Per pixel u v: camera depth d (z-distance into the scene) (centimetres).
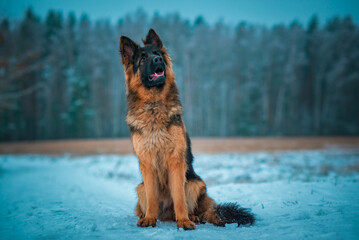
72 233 375
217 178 924
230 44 5797
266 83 5772
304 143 2794
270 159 1437
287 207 473
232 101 5862
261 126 5588
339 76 5312
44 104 5619
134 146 448
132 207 596
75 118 5288
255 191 633
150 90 458
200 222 431
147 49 493
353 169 1042
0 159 2150
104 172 1292
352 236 303
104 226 409
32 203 636
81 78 5431
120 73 5688
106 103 5712
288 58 5734
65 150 2777
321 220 374
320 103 5781
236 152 1950
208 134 5731
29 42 4903
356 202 472
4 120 4916
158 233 359
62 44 6053
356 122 5272
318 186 632
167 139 422
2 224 440
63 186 955
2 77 1872
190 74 5750
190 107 5756
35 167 1669
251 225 391
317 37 5741
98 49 5728
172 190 425
